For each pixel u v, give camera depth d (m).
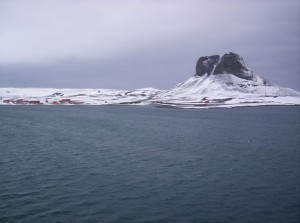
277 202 28.56
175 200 29.05
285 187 32.84
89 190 31.66
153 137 71.38
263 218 25.17
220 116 146.75
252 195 30.41
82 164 42.75
